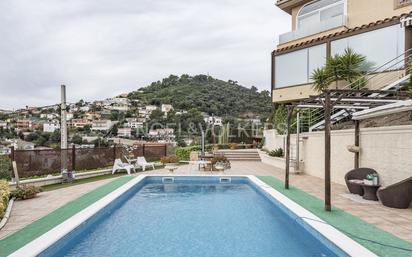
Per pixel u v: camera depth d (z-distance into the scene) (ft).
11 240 16.11
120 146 53.52
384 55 46.88
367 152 29.63
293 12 67.97
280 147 58.95
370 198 25.16
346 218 19.80
